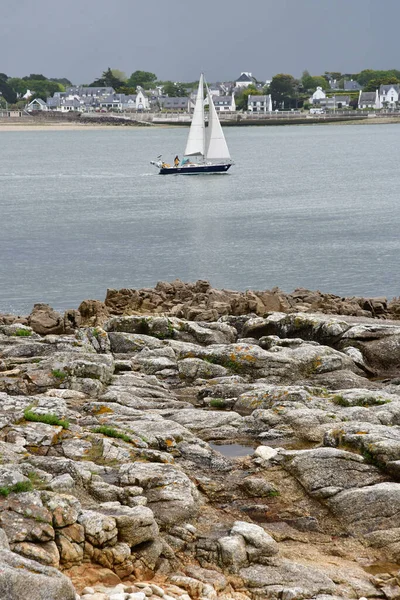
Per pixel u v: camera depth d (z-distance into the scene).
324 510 21.12
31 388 29.06
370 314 47.66
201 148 194.50
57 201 139.25
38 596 15.26
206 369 32.03
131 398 28.34
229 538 18.88
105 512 18.83
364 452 22.81
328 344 35.81
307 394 27.89
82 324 43.75
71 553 17.45
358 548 19.75
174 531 19.33
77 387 29.19
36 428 23.30
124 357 33.97
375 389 30.22
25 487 18.75
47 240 94.88
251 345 32.97
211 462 23.38
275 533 20.14
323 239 92.69
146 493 20.53
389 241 90.44
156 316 41.09
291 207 126.75
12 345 34.56
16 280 72.12
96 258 83.00
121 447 22.89
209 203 133.75
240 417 26.75
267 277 73.06
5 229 104.62
